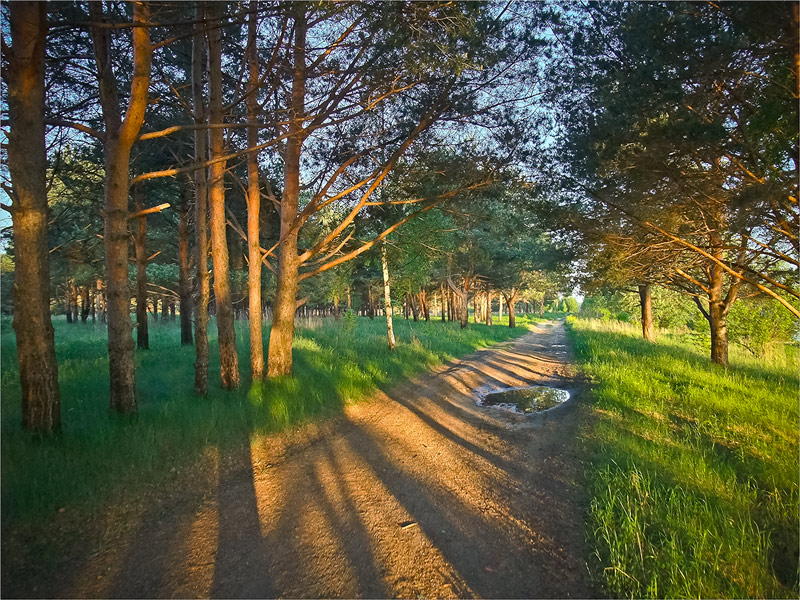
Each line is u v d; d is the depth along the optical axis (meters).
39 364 4.93
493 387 11.40
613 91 6.22
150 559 3.39
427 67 6.87
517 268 29.39
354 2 6.05
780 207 5.84
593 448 5.91
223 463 5.32
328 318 27.09
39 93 5.07
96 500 4.12
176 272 22.98
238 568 3.31
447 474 5.20
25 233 4.89
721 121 5.70
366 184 10.34
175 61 10.38
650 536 3.62
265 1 5.80
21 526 3.60
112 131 6.16
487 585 3.14
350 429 6.91
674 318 26.73
